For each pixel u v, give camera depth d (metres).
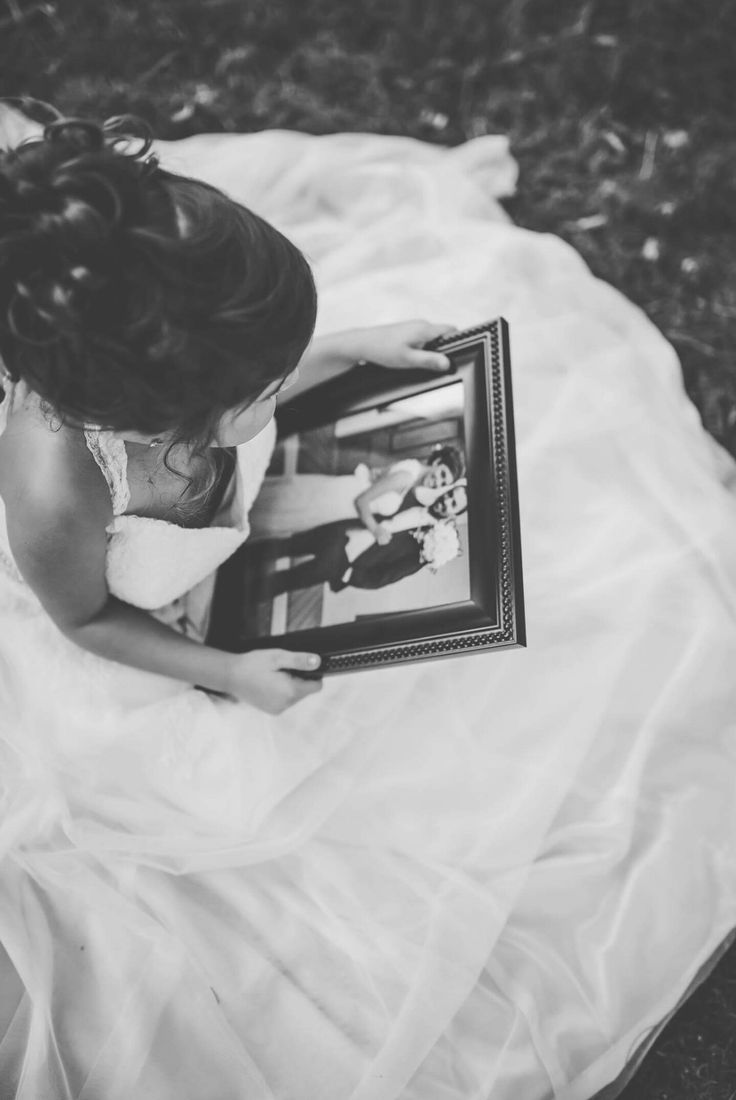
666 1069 1.50
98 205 0.77
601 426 1.67
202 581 1.42
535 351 1.74
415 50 2.29
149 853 1.36
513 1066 1.30
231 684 1.33
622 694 1.47
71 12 2.29
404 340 1.35
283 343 0.89
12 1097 1.30
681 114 2.21
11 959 1.34
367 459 1.34
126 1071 1.27
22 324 0.79
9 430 1.06
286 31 2.29
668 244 2.13
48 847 1.36
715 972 1.55
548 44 2.26
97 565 1.18
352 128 2.25
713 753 1.46
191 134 2.24
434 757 1.45
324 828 1.42
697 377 2.02
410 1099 1.29
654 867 1.40
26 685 1.36
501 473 1.23
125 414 0.85
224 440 1.02
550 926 1.39
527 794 1.40
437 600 1.23
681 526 1.59
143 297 0.78
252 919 1.38
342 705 1.46
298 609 1.34
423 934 1.34
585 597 1.54
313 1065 1.30
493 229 1.91
